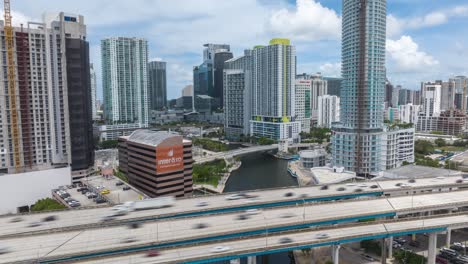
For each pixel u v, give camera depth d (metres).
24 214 131.00
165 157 190.25
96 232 112.88
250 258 113.56
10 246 102.69
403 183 177.25
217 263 123.50
